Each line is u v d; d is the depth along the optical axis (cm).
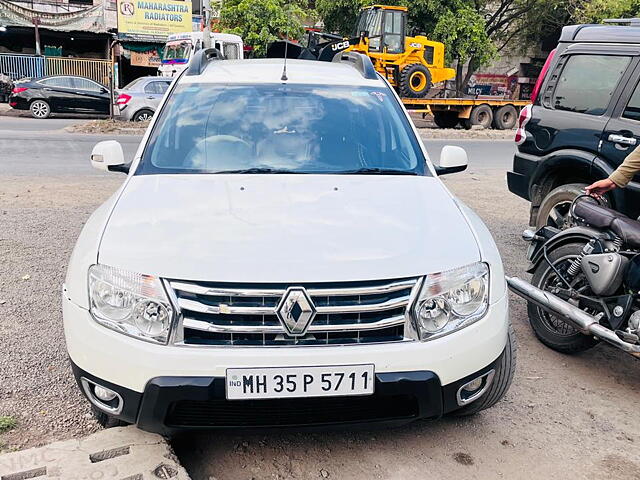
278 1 2469
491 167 1291
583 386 376
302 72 434
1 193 826
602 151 520
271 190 320
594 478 290
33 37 2728
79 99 1922
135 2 2581
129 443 278
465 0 2584
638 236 355
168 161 353
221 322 249
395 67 2055
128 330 253
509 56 3238
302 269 252
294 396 249
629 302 350
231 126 376
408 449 306
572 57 563
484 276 279
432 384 259
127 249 265
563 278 399
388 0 2430
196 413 258
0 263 543
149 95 1714
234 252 258
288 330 248
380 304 254
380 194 323
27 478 253
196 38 2028
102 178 962
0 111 2059
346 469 289
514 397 359
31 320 430
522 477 288
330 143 372
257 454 298
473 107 2256
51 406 326
